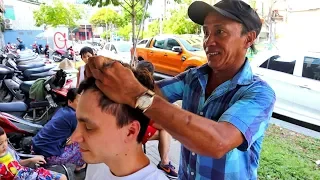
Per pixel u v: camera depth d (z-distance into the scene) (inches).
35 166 100.7
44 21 869.2
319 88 206.8
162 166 124.9
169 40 369.7
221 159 47.2
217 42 45.8
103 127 33.3
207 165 48.8
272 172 136.3
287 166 141.9
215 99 48.8
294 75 221.8
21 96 205.3
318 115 206.4
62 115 111.4
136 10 275.0
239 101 42.1
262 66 238.8
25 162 99.5
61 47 393.4
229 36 45.1
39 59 354.3
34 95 159.9
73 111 112.8
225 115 38.9
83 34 1327.5
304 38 514.3
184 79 57.6
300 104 214.8
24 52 451.8
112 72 30.7
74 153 114.3
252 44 47.9
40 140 111.3
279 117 227.1
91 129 33.8
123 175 36.9
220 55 46.2
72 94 108.7
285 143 175.3
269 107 42.7
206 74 53.0
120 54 438.6
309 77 215.9
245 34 46.0
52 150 111.3
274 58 234.2
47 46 690.2
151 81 36.6
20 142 122.2
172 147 157.9
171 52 355.3
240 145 37.7
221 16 44.8
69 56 548.4
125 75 31.1
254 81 46.4
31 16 988.6
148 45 394.0
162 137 122.0
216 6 45.7
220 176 47.8
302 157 155.3
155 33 677.3
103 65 30.8
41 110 160.2
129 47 466.9
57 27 905.5
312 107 209.2
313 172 136.3
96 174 40.4
